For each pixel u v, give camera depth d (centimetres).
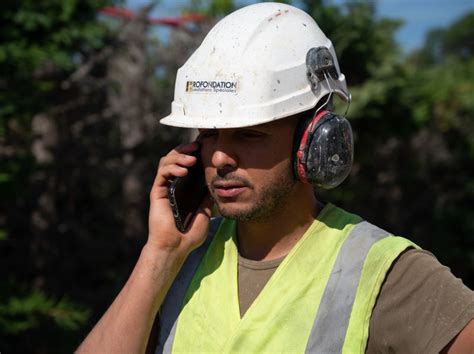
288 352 272
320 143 282
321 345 270
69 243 1101
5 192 776
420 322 256
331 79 294
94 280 1108
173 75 1212
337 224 294
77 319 771
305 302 278
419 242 1410
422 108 1282
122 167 1180
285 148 283
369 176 1398
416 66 1475
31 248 1044
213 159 281
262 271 295
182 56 1209
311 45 290
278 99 278
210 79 284
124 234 1173
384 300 265
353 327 266
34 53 771
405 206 1440
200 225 311
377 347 265
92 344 292
